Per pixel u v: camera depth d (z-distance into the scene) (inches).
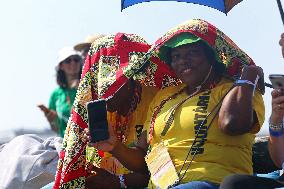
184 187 427.8
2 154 606.9
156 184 451.8
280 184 405.4
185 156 446.6
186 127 451.2
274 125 437.4
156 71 498.9
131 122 516.4
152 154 466.0
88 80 502.9
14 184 581.6
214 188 427.5
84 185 501.4
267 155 484.7
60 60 770.2
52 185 543.8
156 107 483.5
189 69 461.4
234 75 466.0
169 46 466.6
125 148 483.2
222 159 441.1
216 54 459.8
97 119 454.0
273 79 420.8
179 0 501.7
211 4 501.0
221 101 446.0
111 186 513.0
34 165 586.6
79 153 494.6
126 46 505.0
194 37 458.3
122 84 487.2
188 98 461.4
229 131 432.5
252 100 431.2
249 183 398.6
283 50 432.8
